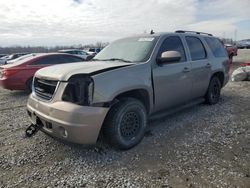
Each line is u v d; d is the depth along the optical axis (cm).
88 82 290
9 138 388
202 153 321
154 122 445
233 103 579
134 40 432
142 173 277
